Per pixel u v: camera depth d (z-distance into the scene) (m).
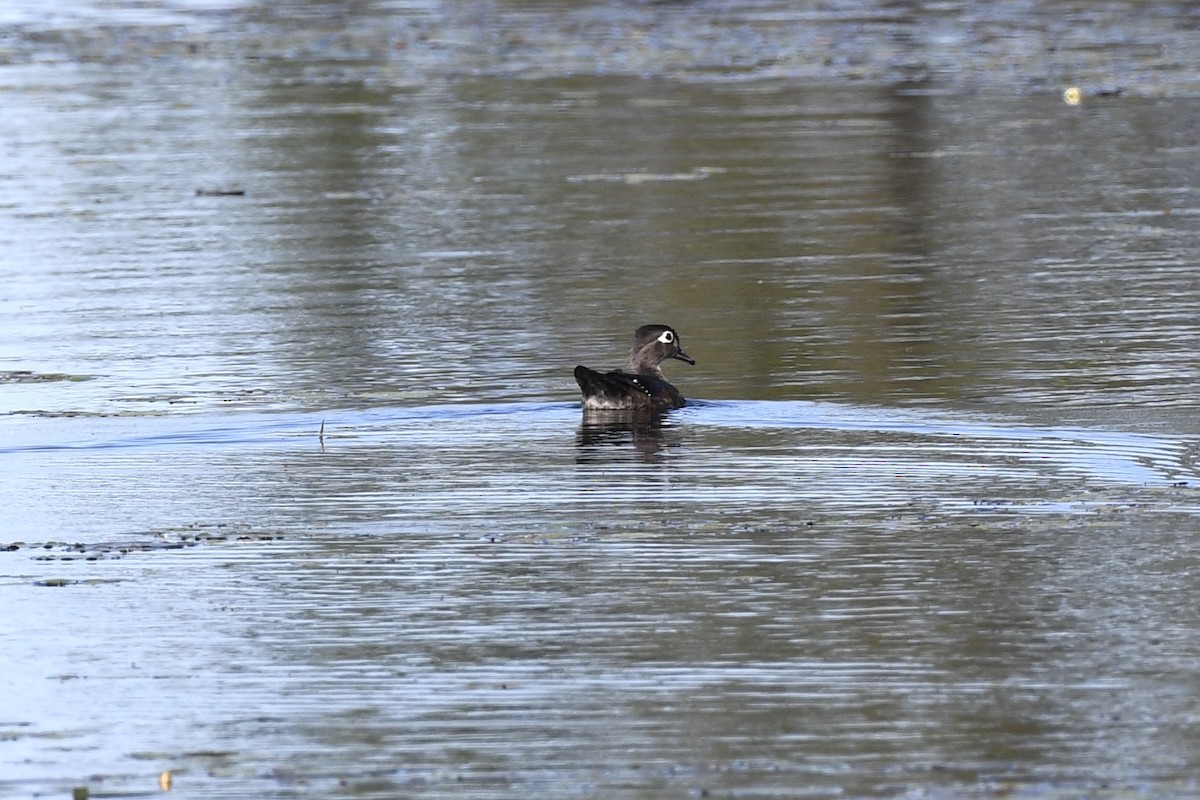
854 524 17.91
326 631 15.40
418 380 24.52
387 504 18.86
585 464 20.20
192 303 29.69
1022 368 24.52
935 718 13.50
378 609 15.86
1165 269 30.56
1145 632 15.05
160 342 27.11
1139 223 34.22
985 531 17.64
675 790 12.46
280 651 14.98
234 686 14.32
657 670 14.45
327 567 16.95
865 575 16.45
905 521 17.95
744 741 13.20
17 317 28.97
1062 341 26.00
